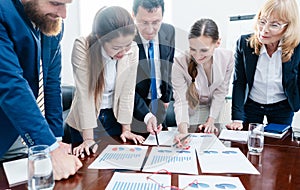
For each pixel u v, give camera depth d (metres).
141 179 0.93
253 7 2.63
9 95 0.87
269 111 1.90
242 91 1.88
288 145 1.32
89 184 0.90
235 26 2.68
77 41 1.24
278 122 1.89
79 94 1.27
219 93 1.58
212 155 1.16
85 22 2.93
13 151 1.19
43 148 0.87
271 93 1.84
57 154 0.95
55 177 0.92
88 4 2.89
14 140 1.12
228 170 1.01
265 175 0.97
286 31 1.60
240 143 1.34
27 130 0.88
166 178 0.94
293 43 1.64
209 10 2.79
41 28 1.04
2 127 1.07
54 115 1.32
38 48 1.05
